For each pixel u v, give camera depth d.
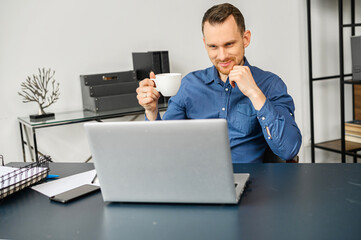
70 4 2.63
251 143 1.69
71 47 2.67
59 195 1.12
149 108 1.54
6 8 2.45
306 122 3.36
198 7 3.05
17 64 2.52
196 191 0.97
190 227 0.88
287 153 1.40
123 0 2.80
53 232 0.90
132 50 2.87
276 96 1.63
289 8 3.26
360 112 3.25
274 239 0.80
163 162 0.96
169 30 2.97
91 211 1.01
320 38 3.28
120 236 0.86
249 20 3.18
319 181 1.12
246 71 1.34
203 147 0.92
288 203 0.97
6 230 0.92
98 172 1.01
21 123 2.51
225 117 1.71
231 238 0.81
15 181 1.16
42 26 2.57
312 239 0.79
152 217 0.94
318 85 3.34
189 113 1.82
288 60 3.33
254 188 1.10
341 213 0.90
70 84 2.69
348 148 2.95
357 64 2.65
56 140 2.72
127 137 0.96
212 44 1.48
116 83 2.59
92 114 2.45
